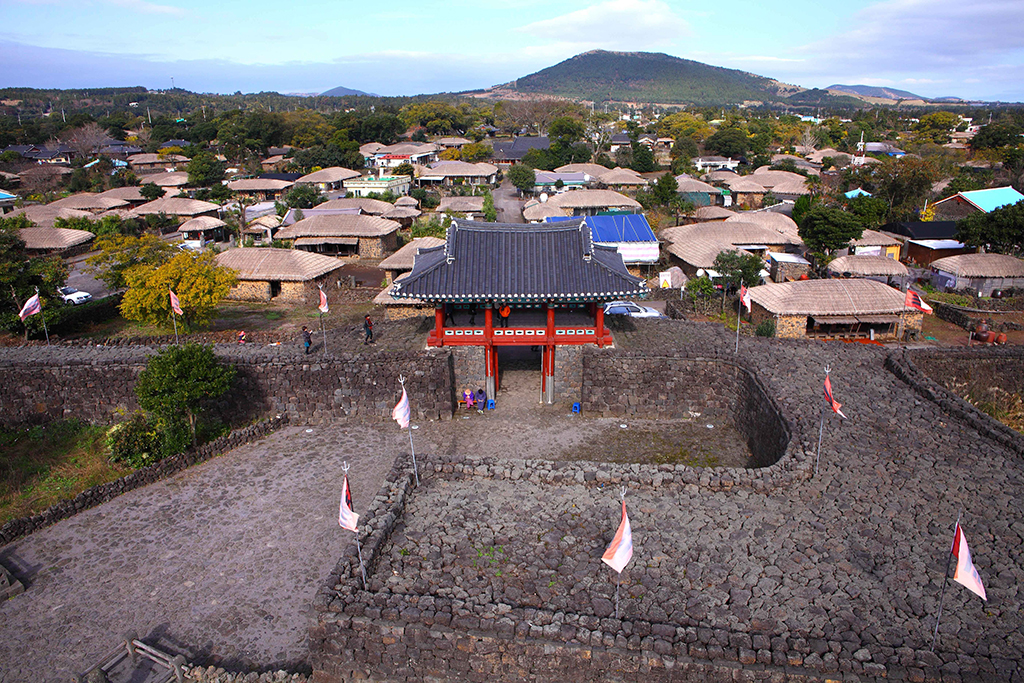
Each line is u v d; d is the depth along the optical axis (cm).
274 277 5972
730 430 3353
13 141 18888
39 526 2511
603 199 9762
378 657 1684
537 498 2206
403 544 1970
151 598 2123
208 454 3078
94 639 1952
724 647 1530
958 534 1473
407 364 3450
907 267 6600
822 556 1864
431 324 4369
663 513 2095
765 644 1530
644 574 1816
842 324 5003
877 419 2714
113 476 2947
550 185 12400
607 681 1573
